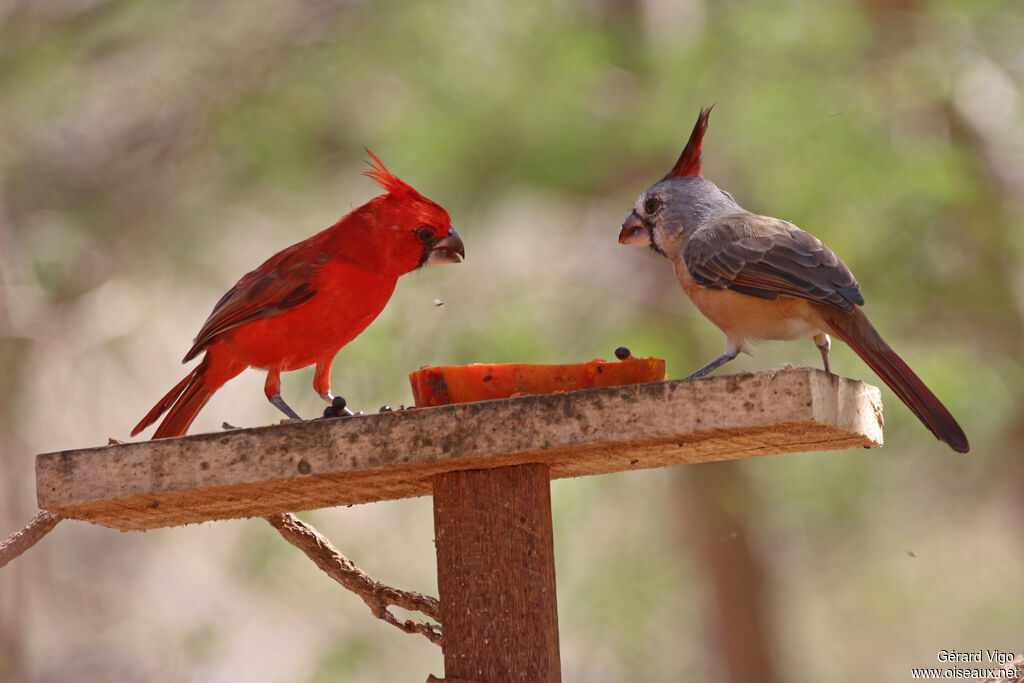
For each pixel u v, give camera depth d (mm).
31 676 16984
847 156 12273
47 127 16484
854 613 18000
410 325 13328
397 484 5656
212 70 15820
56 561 18000
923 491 15664
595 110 13906
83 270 16156
